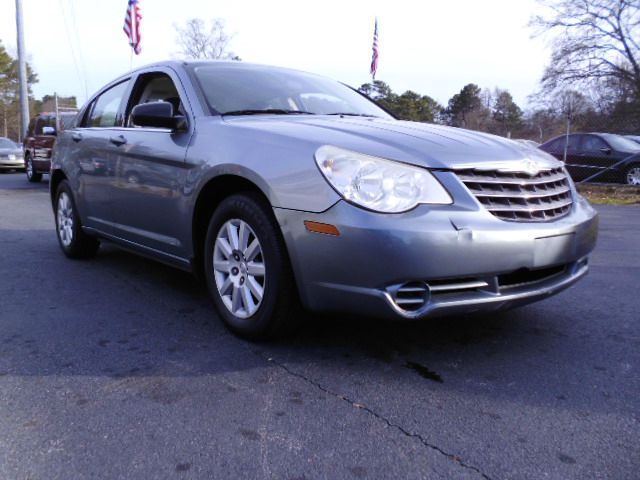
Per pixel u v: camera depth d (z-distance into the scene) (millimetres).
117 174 4047
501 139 3193
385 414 2293
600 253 5625
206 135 3236
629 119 17938
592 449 2047
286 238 2691
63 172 5074
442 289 2514
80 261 5109
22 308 3682
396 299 2488
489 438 2115
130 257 5297
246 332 3008
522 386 2551
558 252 2760
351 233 2467
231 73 3910
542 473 1905
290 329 2941
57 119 14594
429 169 2582
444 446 2062
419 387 2537
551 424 2221
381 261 2438
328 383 2570
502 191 2676
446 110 56438
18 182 15531
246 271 2986
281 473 1903
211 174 3074
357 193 2500
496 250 2537
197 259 3420
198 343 3055
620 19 17844
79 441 2096
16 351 2949
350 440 2100
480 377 2643
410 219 2455
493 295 2604
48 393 2479
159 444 2074
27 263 5016
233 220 3035
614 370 2729
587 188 12398
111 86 4781
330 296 2615
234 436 2127
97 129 4582
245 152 2916
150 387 2535
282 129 2953
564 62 18859
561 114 19203
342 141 2713
